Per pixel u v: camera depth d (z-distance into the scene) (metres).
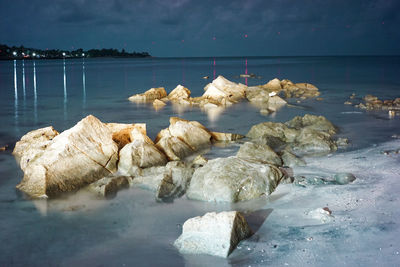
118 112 23.44
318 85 36.81
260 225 7.31
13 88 39.78
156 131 17.50
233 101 26.19
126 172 10.60
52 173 9.73
